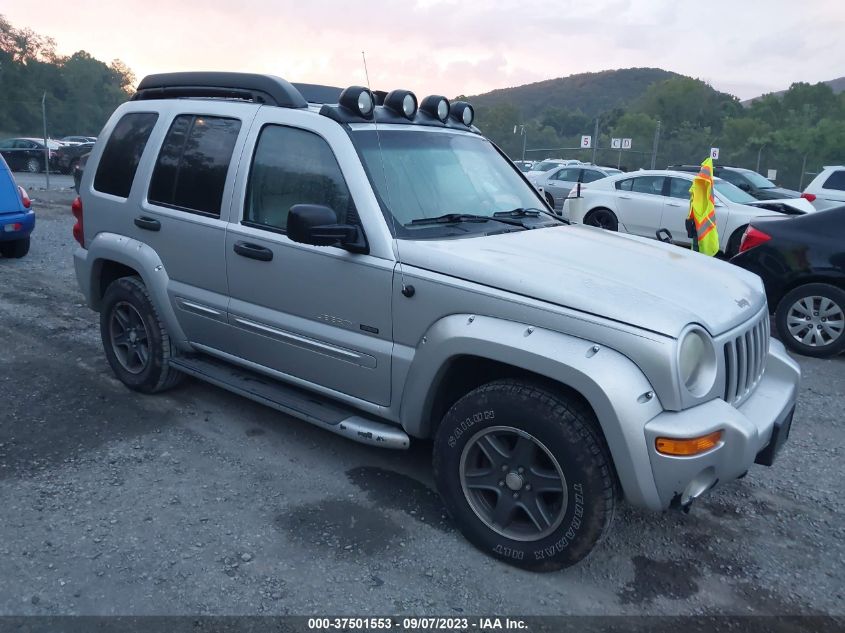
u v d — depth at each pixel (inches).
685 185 514.3
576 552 123.7
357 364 147.5
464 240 145.6
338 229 138.2
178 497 150.8
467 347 128.4
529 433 124.0
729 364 129.6
